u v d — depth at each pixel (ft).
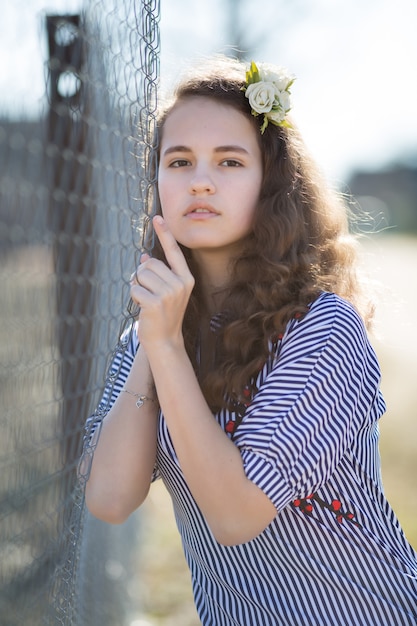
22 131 3.77
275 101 5.32
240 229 5.29
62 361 4.96
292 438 4.56
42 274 4.35
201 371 5.55
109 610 9.20
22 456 4.25
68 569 5.11
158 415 5.47
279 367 4.80
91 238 5.27
